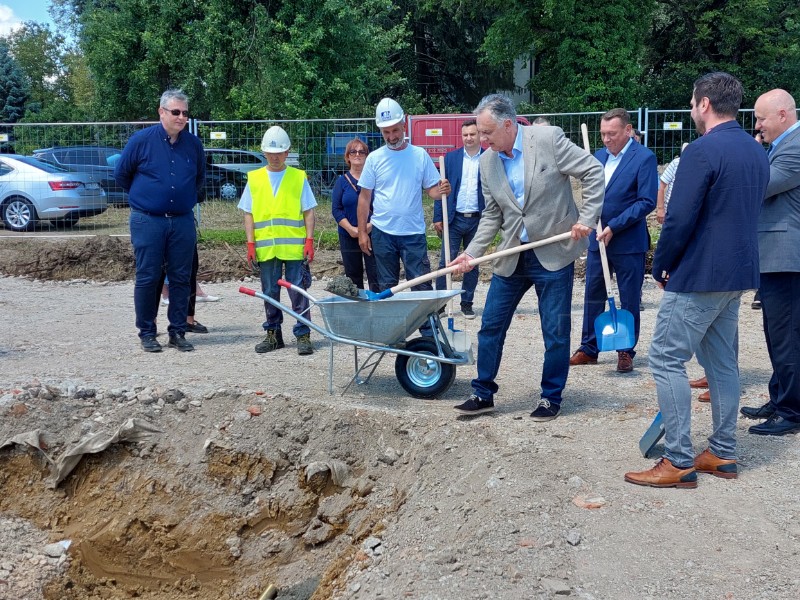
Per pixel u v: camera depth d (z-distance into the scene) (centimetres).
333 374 702
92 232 1525
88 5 3616
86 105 4138
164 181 750
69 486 573
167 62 2753
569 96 2661
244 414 591
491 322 581
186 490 560
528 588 374
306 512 543
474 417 587
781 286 533
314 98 2433
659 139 1446
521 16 2692
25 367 709
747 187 438
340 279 609
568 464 491
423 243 740
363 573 431
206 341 838
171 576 523
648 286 1155
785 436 539
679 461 459
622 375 707
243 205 781
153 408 603
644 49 2808
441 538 438
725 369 475
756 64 2961
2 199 1532
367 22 2630
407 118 1564
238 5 2500
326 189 1494
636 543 404
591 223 542
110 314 988
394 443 561
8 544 527
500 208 575
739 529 414
